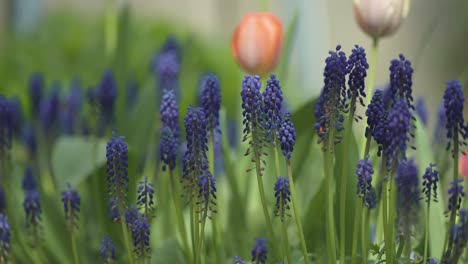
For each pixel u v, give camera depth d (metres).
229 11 6.96
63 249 1.69
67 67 4.54
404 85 1.37
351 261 1.43
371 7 1.60
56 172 1.73
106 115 1.78
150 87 1.85
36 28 4.94
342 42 6.77
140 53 4.65
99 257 1.73
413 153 1.71
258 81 1.38
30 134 1.91
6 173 1.62
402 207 1.45
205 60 4.59
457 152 1.38
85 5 6.50
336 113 1.39
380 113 1.37
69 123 2.01
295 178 1.65
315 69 4.83
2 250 1.41
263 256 1.39
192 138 1.39
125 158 1.40
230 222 1.65
